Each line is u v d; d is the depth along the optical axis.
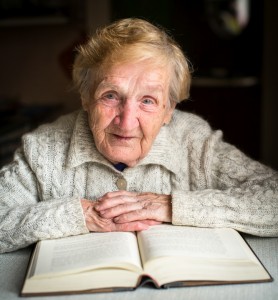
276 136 3.86
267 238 1.12
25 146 1.21
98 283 0.84
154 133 1.09
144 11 3.73
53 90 3.49
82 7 3.21
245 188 1.14
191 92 3.98
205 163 1.23
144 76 1.02
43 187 1.19
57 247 0.98
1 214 1.07
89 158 1.17
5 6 3.09
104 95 1.05
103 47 1.02
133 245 0.96
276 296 0.83
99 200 1.09
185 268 0.87
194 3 3.94
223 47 4.01
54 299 0.82
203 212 1.06
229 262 0.89
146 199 1.11
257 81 3.85
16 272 0.94
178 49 1.11
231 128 3.96
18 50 3.44
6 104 3.00
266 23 3.71
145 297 0.83
